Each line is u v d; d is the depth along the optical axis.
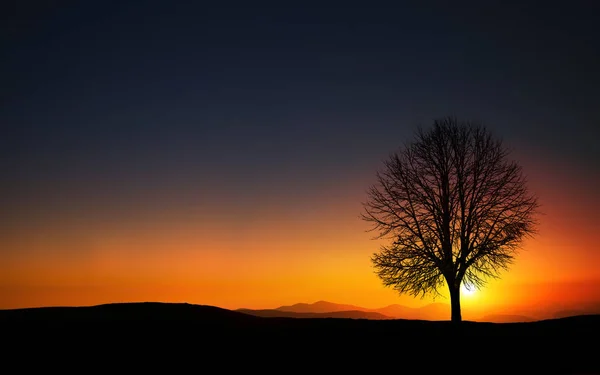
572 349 29.06
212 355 26.02
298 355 26.72
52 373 22.77
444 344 29.25
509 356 27.84
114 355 25.22
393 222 41.19
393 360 26.66
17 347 25.38
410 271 39.94
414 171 41.53
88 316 31.12
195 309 34.38
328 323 32.72
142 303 35.47
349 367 25.53
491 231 39.38
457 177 40.06
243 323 31.75
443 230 39.59
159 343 27.05
